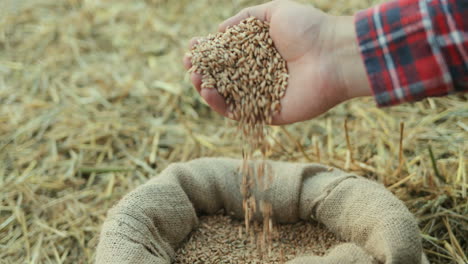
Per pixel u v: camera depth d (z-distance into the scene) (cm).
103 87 112
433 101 105
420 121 103
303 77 85
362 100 107
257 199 91
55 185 99
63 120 107
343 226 87
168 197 88
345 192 87
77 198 98
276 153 101
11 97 110
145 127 106
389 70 78
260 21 88
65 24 126
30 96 111
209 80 87
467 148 98
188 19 128
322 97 84
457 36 75
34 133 106
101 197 98
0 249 93
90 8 131
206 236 91
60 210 97
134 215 85
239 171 92
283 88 85
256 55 87
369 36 78
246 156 89
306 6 84
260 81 87
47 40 121
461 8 75
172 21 127
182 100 109
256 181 91
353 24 82
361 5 124
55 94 110
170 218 88
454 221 91
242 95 87
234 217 93
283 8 85
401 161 94
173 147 104
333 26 83
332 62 83
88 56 118
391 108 105
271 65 86
